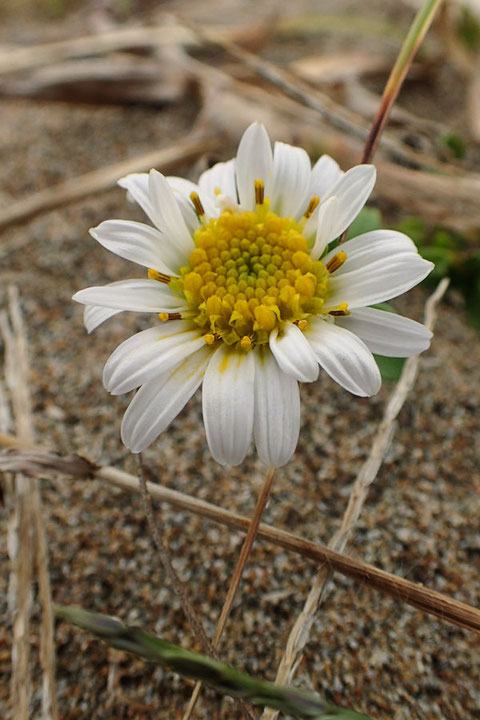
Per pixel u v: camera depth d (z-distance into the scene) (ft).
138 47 0.83
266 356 0.47
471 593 0.51
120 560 0.53
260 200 0.50
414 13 1.00
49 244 0.66
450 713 0.49
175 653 0.45
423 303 0.62
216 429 0.45
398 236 0.47
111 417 0.57
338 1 1.07
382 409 0.57
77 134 0.79
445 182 0.62
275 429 0.45
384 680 0.49
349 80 0.79
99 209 0.68
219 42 0.67
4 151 0.77
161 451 0.56
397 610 0.51
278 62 0.91
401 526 0.53
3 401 0.57
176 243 0.49
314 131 0.66
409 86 0.84
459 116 0.79
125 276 0.64
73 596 0.52
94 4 1.10
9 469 0.50
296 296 0.47
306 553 0.49
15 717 0.49
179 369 0.47
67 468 0.51
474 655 0.50
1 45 0.97
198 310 0.48
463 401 0.58
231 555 0.52
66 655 0.51
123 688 0.50
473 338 0.61
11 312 0.61
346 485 0.54
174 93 0.81
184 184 0.51
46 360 0.60
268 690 0.45
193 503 0.50
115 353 0.46
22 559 0.52
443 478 0.55
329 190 0.49
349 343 0.46
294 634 0.48
